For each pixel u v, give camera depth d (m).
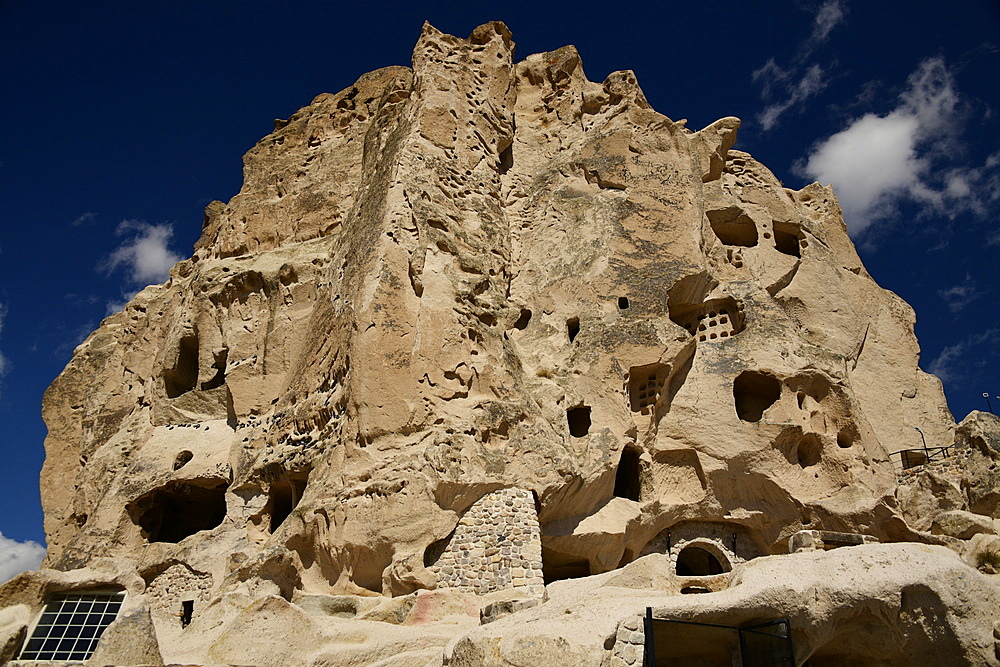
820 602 11.10
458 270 18.98
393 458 16.00
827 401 20.20
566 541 17.44
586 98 24.84
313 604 14.73
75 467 25.98
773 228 25.44
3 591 11.73
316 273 21.91
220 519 21.70
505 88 24.34
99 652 11.37
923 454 23.30
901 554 11.88
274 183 25.88
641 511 19.06
